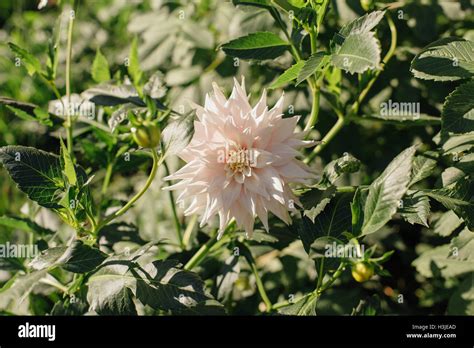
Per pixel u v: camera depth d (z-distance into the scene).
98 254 1.58
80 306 1.90
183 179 1.66
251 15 2.33
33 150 1.68
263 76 2.44
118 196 2.78
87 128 2.28
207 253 2.06
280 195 1.58
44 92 3.17
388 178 1.61
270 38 1.85
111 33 3.29
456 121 1.61
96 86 2.01
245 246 2.04
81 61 3.17
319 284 1.75
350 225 1.78
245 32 2.31
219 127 1.64
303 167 1.69
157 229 2.49
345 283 2.26
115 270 1.67
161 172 2.58
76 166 1.74
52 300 2.27
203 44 2.47
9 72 3.35
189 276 1.63
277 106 1.66
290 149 1.64
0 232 2.63
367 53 1.52
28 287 1.47
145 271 1.66
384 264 2.48
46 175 1.67
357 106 2.05
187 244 2.23
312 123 1.89
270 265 2.36
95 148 2.24
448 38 1.71
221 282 2.02
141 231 2.50
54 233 2.20
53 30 2.09
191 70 2.48
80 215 1.68
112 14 3.30
